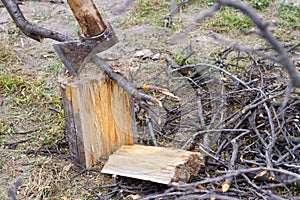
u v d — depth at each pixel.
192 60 4.26
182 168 2.87
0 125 3.74
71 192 3.00
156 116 3.32
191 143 3.20
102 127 3.07
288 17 5.45
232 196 2.74
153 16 5.58
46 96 4.09
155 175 2.86
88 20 2.80
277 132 3.05
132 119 3.15
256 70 4.23
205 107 3.62
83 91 2.92
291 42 4.92
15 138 3.59
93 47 2.86
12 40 5.23
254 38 4.95
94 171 3.15
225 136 3.30
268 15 5.56
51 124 3.73
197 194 2.75
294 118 3.29
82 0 2.75
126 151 3.12
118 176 3.04
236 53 4.62
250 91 3.54
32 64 4.73
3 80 4.29
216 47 4.79
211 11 1.52
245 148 3.04
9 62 4.72
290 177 2.78
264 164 2.89
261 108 3.33
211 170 3.02
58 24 5.65
